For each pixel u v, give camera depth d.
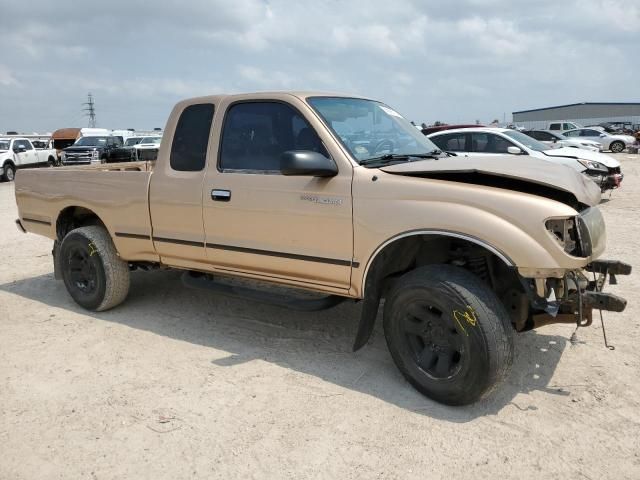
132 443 3.14
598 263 3.65
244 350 4.39
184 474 2.88
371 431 3.22
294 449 3.06
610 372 3.88
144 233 4.80
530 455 2.98
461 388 3.33
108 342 4.59
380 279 3.73
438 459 2.96
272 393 3.68
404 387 3.73
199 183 4.36
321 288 3.96
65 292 6.10
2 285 6.43
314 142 3.87
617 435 3.14
